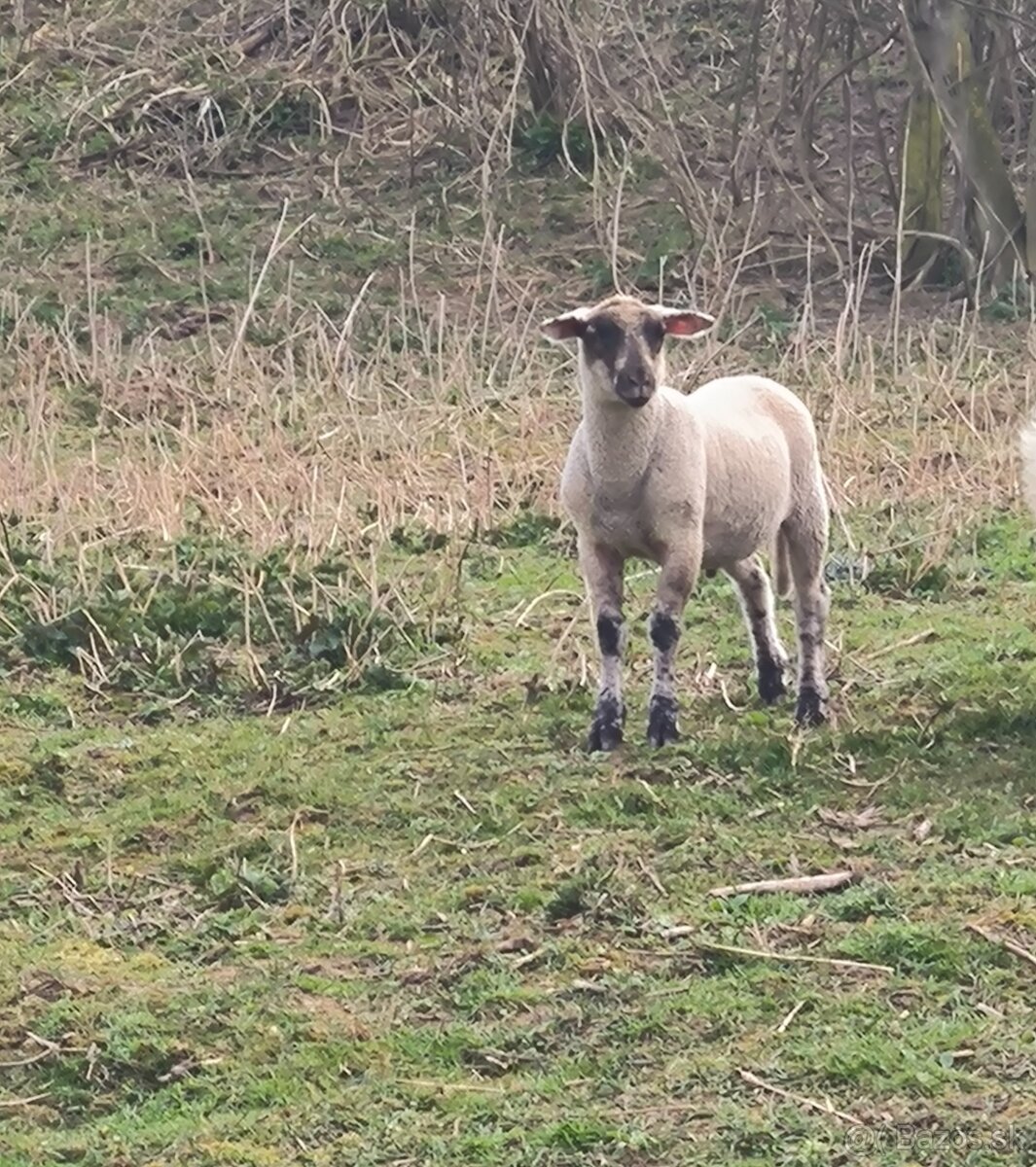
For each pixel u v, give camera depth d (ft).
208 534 39.58
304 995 23.27
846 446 44.55
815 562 30.96
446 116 66.90
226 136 68.08
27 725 31.81
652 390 27.81
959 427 46.06
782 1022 21.83
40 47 73.82
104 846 27.50
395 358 52.95
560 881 25.54
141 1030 22.65
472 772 28.96
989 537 39.88
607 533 29.25
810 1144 19.56
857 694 31.55
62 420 49.14
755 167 64.08
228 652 34.19
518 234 62.59
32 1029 22.85
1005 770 28.14
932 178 61.11
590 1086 21.06
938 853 25.77
